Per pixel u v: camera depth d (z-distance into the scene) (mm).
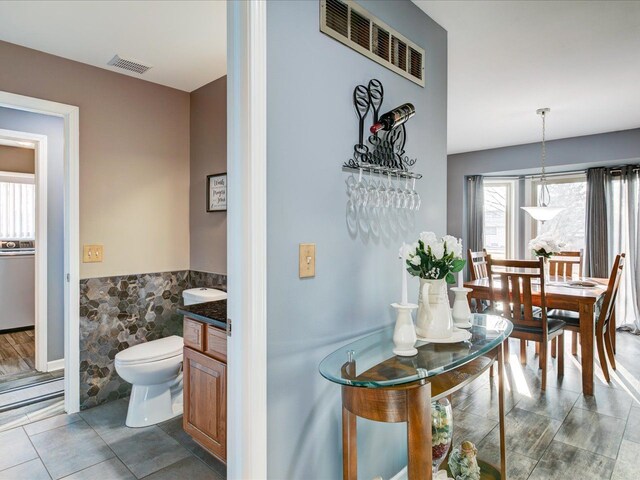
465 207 5895
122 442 2240
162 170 3086
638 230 4641
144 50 2500
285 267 1303
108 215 2791
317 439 1419
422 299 1573
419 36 2035
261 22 1207
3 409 2650
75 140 2619
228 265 1258
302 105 1369
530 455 2088
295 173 1343
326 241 1470
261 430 1204
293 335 1328
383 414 1214
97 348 2727
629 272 4734
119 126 2848
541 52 2574
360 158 1624
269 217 1248
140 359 2350
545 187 5582
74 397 2611
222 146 2918
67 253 2619
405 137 1898
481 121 4164
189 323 2098
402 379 1168
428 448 1219
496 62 2721
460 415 2553
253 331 1189
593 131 4527
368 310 1680
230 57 1234
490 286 3191
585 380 2869
